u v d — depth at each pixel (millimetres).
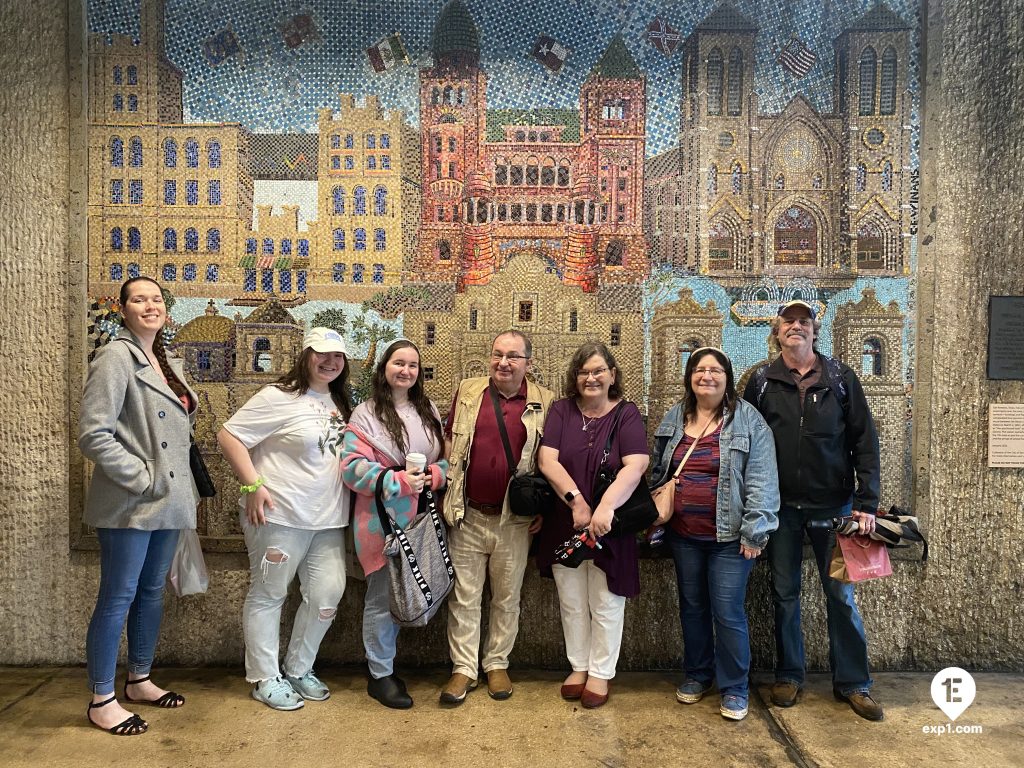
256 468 2713
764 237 3248
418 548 2648
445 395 3279
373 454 2691
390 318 3270
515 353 2703
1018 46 3141
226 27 3234
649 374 3264
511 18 3248
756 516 2588
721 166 3250
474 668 2859
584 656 2836
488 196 3264
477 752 2428
